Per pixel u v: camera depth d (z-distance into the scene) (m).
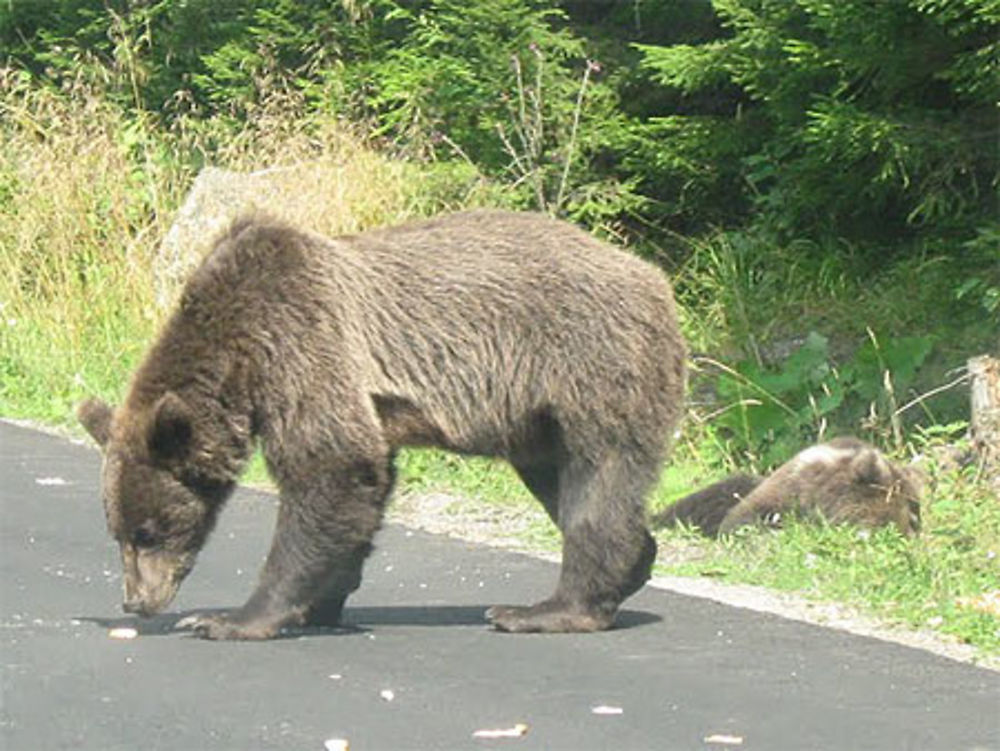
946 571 11.55
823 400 15.38
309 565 9.99
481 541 12.94
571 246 10.44
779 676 9.43
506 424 10.30
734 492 13.46
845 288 17.86
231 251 10.20
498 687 9.16
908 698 9.07
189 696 8.96
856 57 16.19
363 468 9.95
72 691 9.04
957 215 16.80
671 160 18.70
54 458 15.82
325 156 18.52
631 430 10.29
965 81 16.39
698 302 18.44
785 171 18.02
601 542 10.27
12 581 11.46
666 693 9.10
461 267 10.30
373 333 10.09
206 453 10.05
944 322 16.97
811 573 11.73
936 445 14.59
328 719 8.61
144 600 10.04
